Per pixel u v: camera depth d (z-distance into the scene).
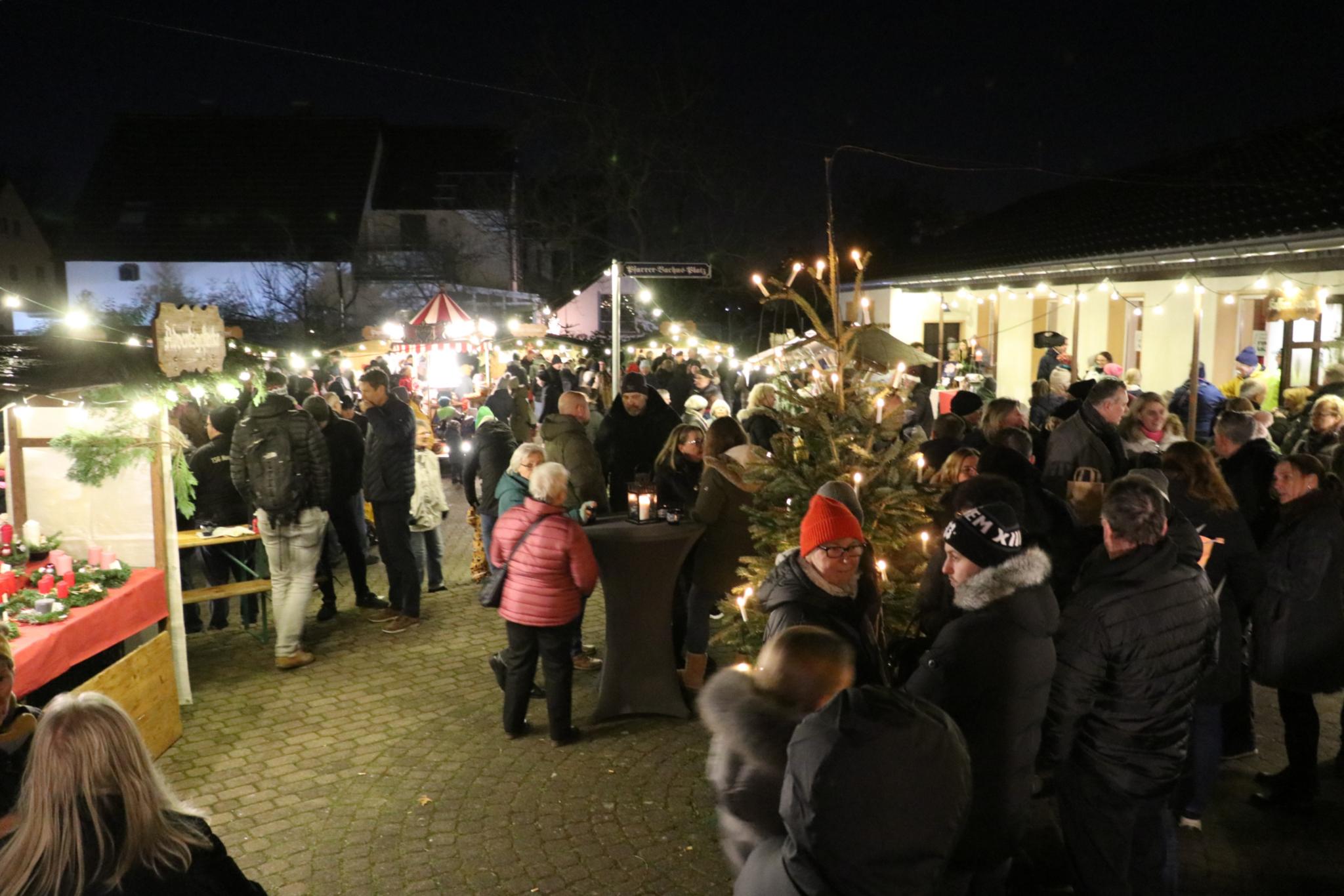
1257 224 11.38
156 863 2.24
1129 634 3.26
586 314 33.12
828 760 2.08
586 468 6.93
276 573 6.82
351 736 5.80
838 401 4.75
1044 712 3.10
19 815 2.28
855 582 3.70
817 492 4.01
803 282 26.36
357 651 7.25
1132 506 3.32
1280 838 4.53
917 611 4.03
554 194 32.38
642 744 5.64
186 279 35.00
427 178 38.00
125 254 35.00
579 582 5.41
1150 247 12.85
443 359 16.28
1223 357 13.64
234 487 7.45
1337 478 5.20
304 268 34.44
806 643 2.54
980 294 19.98
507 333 24.09
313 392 10.74
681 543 5.84
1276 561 4.63
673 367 15.00
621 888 4.22
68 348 6.14
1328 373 8.28
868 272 26.12
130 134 38.16
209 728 5.93
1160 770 3.37
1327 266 10.25
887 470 4.63
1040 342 15.13
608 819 4.80
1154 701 3.32
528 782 5.20
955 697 2.97
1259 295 12.74
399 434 7.56
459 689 6.50
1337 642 4.53
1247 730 5.20
